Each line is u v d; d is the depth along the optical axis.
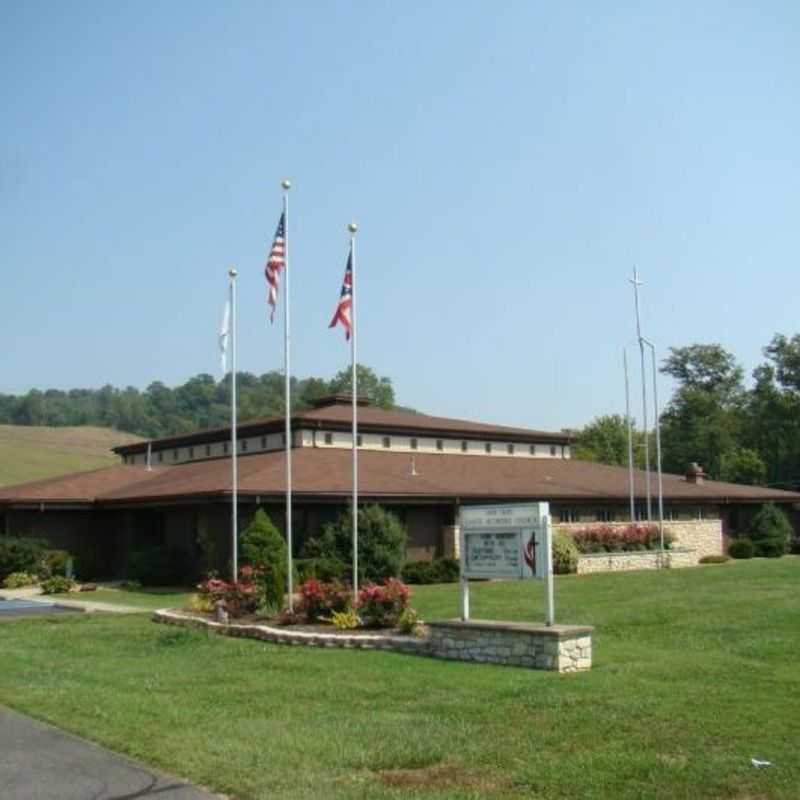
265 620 17.88
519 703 10.36
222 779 7.67
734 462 73.19
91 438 117.06
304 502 28.98
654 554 35.66
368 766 8.05
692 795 7.07
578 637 12.74
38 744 9.05
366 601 16.59
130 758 8.48
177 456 42.25
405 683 11.88
